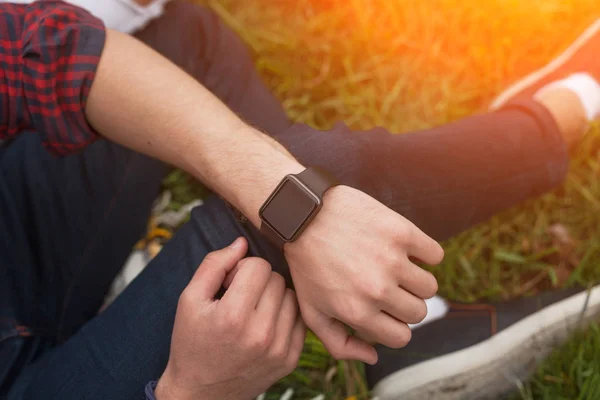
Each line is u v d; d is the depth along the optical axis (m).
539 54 1.62
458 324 1.24
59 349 0.96
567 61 1.36
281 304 0.80
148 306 0.86
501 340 1.19
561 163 1.03
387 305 0.74
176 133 0.83
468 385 1.18
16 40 0.81
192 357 0.77
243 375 0.80
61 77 0.82
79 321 1.12
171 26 1.24
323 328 0.80
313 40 1.71
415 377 1.17
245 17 1.76
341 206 0.76
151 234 1.33
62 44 0.80
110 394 0.85
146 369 0.85
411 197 0.86
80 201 1.12
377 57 1.66
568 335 1.19
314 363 1.29
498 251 1.41
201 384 0.79
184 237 0.88
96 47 0.83
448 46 1.67
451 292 1.38
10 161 1.12
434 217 0.90
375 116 1.61
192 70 1.25
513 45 1.62
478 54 1.62
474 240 1.42
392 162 0.85
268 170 0.78
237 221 0.84
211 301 0.77
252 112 1.30
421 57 1.66
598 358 1.15
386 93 1.64
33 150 1.11
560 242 1.41
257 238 0.83
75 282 1.10
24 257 1.07
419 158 0.88
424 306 0.76
